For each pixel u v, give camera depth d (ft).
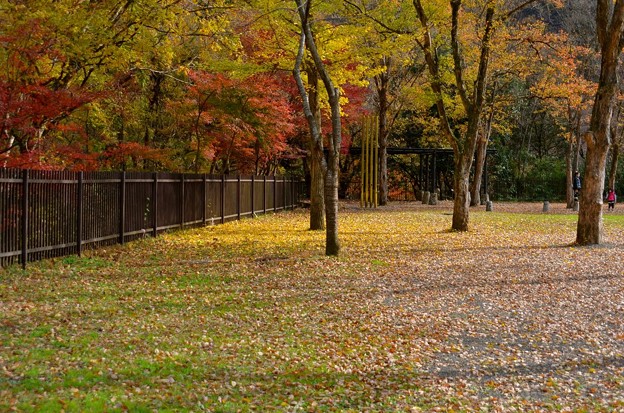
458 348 25.49
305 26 49.55
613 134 128.36
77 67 51.93
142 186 58.54
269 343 25.46
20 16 43.14
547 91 110.52
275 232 68.54
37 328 25.25
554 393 20.67
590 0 137.18
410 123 159.94
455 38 69.31
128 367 20.88
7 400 16.92
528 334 27.84
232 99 80.28
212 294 34.35
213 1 60.44
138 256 47.50
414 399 19.85
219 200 81.41
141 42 53.47
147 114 85.66
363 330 27.94
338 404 19.12
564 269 44.68
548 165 183.62
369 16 63.77
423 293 36.11
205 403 18.29
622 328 28.89
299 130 118.83
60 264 41.70
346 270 43.11
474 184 139.64
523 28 98.43
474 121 71.26
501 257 50.49
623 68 123.75
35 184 41.32
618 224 82.02
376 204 124.88
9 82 42.83
